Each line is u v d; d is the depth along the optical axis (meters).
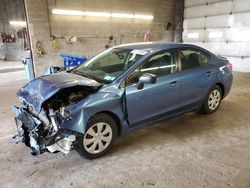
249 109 4.15
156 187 2.04
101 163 2.44
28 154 2.61
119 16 8.02
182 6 10.14
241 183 2.09
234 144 2.84
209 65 3.54
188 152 2.65
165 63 2.96
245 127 3.35
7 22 14.21
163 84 2.86
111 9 7.75
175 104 3.12
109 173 2.26
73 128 2.21
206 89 3.51
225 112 3.98
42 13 6.31
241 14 8.13
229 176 2.19
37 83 2.67
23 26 13.63
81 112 2.25
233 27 8.49
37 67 6.61
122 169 2.33
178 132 3.19
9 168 2.34
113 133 2.61
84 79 2.68
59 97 2.45
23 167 2.36
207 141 2.92
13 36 14.21
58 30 6.76
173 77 2.98
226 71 3.80
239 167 2.34
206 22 9.42
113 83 2.57
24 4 6.06
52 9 6.47
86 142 2.40
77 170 2.31
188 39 10.38
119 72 2.73
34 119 2.36
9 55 14.70
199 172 2.26
